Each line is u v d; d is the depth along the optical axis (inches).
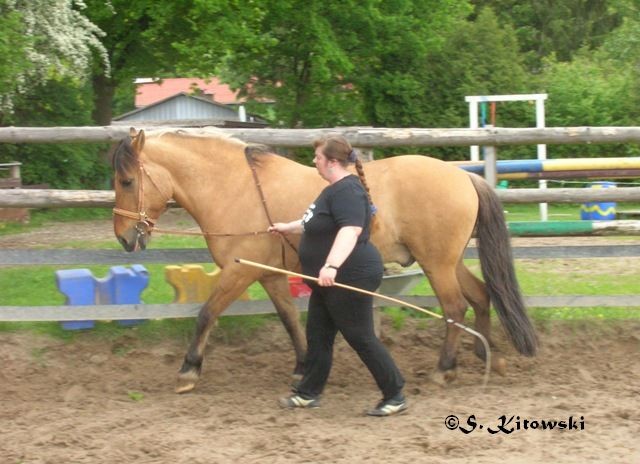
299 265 240.5
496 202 246.1
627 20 1084.5
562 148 791.7
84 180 775.7
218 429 211.0
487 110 847.1
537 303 278.7
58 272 271.3
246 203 240.1
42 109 748.0
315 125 890.1
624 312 294.7
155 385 254.1
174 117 1272.1
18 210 584.7
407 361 273.9
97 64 759.1
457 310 243.0
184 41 775.1
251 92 900.0
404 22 810.8
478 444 194.9
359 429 208.7
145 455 192.5
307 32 786.2
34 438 204.8
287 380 259.3
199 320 242.4
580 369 263.0
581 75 917.2
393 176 240.8
